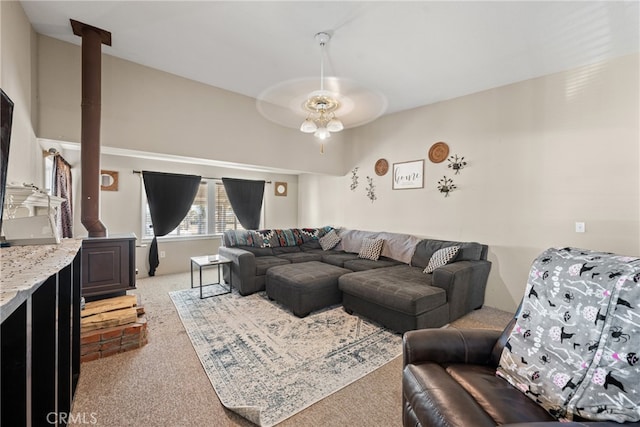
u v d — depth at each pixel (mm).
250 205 5504
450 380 1198
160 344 2271
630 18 2070
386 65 2881
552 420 1025
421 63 2830
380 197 4574
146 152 3053
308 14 2135
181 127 3270
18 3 1997
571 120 2781
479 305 3217
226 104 3635
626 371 938
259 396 1669
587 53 2529
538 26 2211
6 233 1506
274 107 4129
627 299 1011
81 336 1990
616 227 2541
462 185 3582
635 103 2451
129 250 2512
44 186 2852
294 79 3266
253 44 2561
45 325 1066
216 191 5164
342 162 5172
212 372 1899
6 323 733
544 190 2947
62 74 2578
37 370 1047
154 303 3238
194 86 3357
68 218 3461
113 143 2828
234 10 2104
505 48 2529
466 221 3545
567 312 1167
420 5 2014
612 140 2561
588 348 1047
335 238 4750
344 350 2229
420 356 1378
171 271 4637
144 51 2717
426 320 2465
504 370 1277
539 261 1410
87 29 2352
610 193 2570
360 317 2914
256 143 3961
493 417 1019
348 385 1795
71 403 1506
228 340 2359
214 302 3285
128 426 1432
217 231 5176
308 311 2938
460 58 2717
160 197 4438
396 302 2473
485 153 3381
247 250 4133
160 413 1524
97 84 2422
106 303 2320
